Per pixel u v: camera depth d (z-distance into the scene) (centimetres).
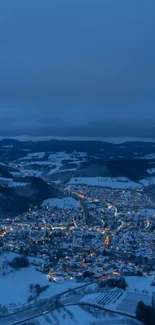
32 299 17925
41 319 15975
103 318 15962
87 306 16875
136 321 15650
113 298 17500
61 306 16938
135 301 17050
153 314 15788
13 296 18388
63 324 15612
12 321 15812
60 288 19250
